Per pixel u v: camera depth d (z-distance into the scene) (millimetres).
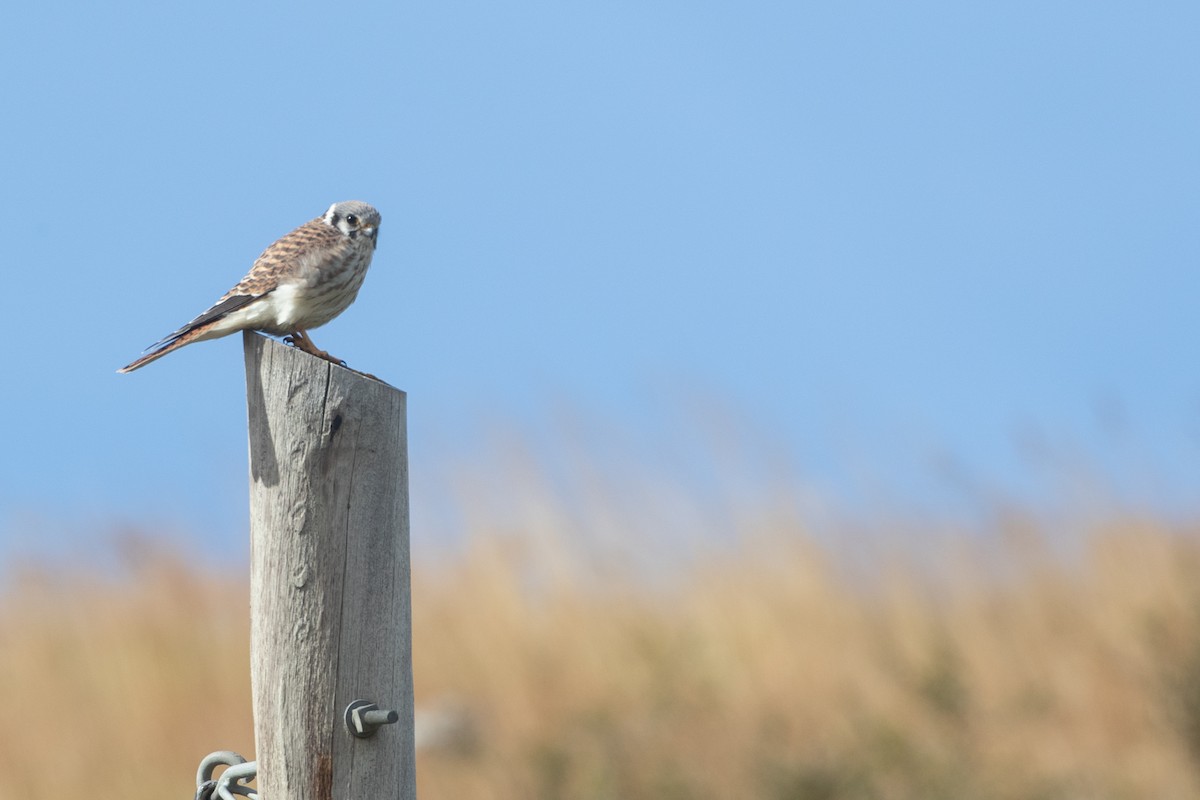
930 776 12695
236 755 6508
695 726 13500
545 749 13477
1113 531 14562
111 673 14531
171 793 13547
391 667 5801
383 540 5785
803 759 12945
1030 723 13133
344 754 5703
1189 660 13094
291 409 5691
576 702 14023
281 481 5707
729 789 12836
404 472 5895
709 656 14266
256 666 5805
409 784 5891
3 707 14242
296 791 5699
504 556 15438
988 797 12430
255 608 5797
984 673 13500
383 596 5777
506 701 14070
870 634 14234
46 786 13484
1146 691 13070
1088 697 13188
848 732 13234
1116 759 12719
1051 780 12547
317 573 5688
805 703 13570
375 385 5773
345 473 5707
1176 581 13828
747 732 13289
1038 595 14188
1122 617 13648
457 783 13266
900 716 13281
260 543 5766
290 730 5703
